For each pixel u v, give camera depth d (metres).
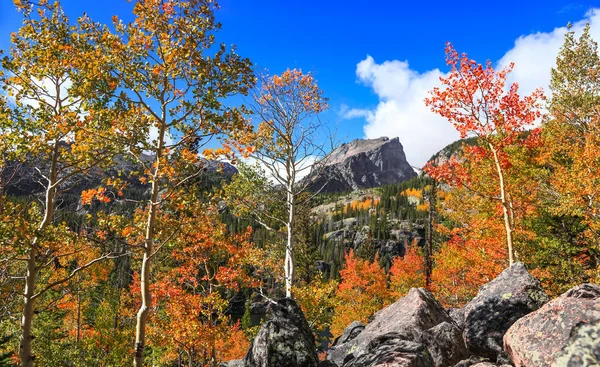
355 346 11.37
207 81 10.44
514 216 18.30
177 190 10.63
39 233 10.55
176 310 15.15
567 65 22.33
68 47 10.70
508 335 6.21
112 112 10.29
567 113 21.98
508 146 16.78
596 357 4.62
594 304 5.34
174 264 20.92
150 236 10.34
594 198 15.29
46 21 11.24
